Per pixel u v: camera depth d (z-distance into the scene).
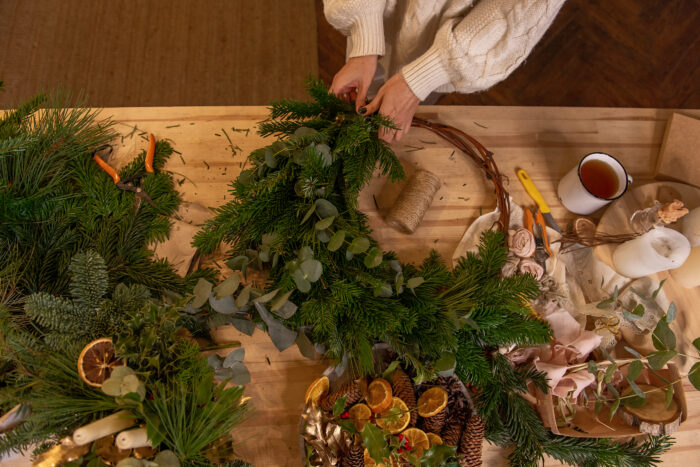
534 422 0.87
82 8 1.99
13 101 1.87
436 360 0.81
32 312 0.68
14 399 0.66
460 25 0.92
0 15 1.94
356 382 0.86
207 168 1.04
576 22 2.09
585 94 2.05
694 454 0.99
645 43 2.09
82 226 0.89
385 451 0.73
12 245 0.83
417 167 1.09
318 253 0.82
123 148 1.02
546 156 1.13
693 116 1.18
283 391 0.94
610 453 0.86
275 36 2.03
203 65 1.97
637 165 1.14
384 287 0.77
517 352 0.93
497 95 2.02
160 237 0.92
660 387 0.90
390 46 1.25
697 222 1.00
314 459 0.83
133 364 0.69
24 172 0.84
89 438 0.59
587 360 0.94
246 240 0.88
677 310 1.03
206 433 0.66
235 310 0.76
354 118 0.88
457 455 0.84
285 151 0.83
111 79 1.93
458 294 0.85
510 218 1.06
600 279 1.04
